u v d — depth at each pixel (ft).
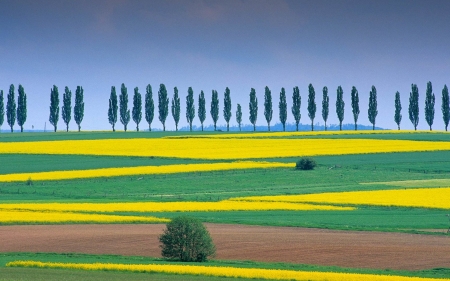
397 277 149.28
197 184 404.16
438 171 452.76
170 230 189.37
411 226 262.06
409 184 395.75
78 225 262.47
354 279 146.51
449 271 170.71
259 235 237.86
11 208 298.56
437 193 354.54
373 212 302.66
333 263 184.34
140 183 406.82
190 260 188.85
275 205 321.93
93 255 194.90
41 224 264.31
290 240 225.97
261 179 422.41
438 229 255.09
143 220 272.10
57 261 180.96
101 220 269.64
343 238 231.91
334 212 303.27
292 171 453.99
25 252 198.70
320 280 146.00
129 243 218.59
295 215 293.64
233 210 309.22
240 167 461.37
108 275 150.41
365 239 229.25
